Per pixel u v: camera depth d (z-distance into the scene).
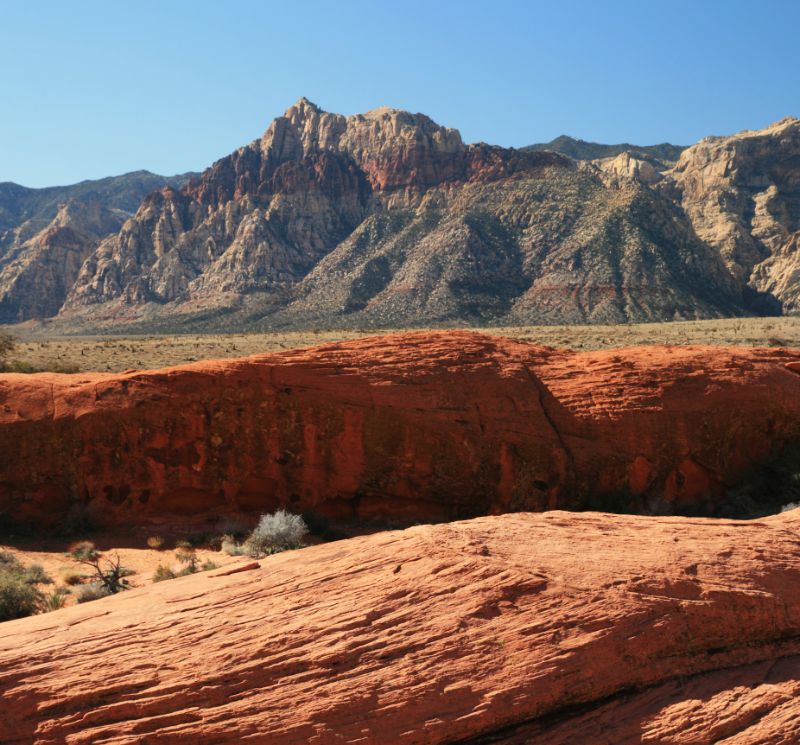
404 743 8.20
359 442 22.11
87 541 19.86
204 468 21.77
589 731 8.73
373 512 22.41
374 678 8.58
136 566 17.88
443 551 10.44
